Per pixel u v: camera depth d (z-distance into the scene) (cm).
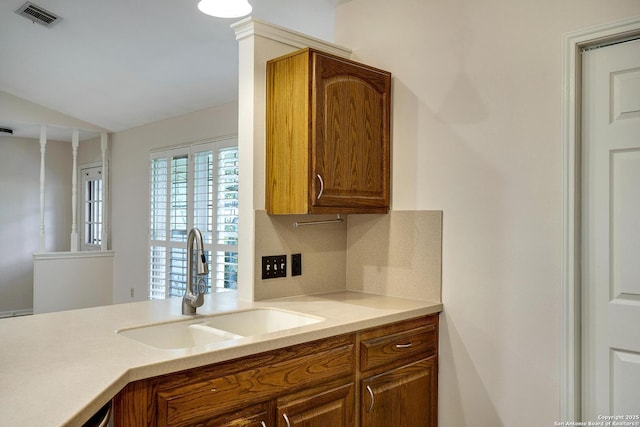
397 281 240
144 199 565
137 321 177
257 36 220
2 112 539
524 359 197
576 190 186
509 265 203
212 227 452
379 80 236
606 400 181
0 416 93
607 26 179
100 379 113
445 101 225
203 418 138
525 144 199
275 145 218
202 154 475
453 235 221
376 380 192
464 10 219
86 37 386
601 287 183
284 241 233
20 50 430
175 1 311
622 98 180
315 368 169
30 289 687
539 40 196
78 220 726
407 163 238
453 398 219
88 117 584
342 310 204
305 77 204
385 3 250
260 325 211
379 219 248
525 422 197
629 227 178
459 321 218
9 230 670
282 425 159
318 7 282
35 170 694
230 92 428
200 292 189
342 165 216
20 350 138
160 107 501
